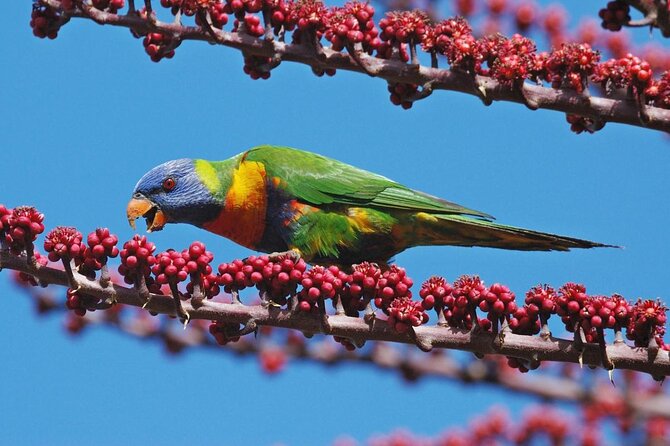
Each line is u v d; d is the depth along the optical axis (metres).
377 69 10.40
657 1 9.57
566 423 15.70
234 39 10.64
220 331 10.23
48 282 9.71
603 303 9.42
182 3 10.71
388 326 9.88
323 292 9.88
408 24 10.33
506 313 9.70
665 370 9.38
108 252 9.62
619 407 15.79
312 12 10.47
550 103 9.98
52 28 10.76
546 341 9.59
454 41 10.12
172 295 9.77
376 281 10.02
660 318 9.31
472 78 10.16
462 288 9.75
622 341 9.51
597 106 9.91
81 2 10.54
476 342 9.74
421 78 10.33
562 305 9.53
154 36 10.93
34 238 9.52
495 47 10.07
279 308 10.03
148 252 9.67
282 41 10.73
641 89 9.70
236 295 10.10
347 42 10.37
